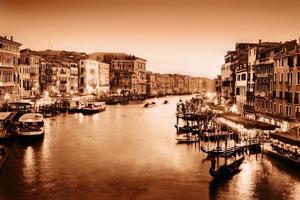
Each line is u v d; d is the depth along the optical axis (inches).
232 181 1301.7
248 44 3216.0
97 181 1315.2
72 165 1519.4
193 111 3437.5
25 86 3599.9
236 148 1574.8
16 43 3075.8
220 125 2282.2
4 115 2032.5
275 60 2078.0
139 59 7116.1
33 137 2006.6
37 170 1438.2
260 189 1222.3
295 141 1327.5
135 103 5629.9
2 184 1270.9
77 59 5201.8
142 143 2032.5
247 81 2628.0
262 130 1822.1
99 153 1755.7
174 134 2378.2
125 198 1154.7
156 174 1406.3
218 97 4360.2
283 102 1962.4
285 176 1339.8
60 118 3223.4
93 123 2906.0
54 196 1163.9
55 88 4434.1
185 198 1157.1
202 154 1745.8
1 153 1560.0
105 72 6107.3
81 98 4239.7
